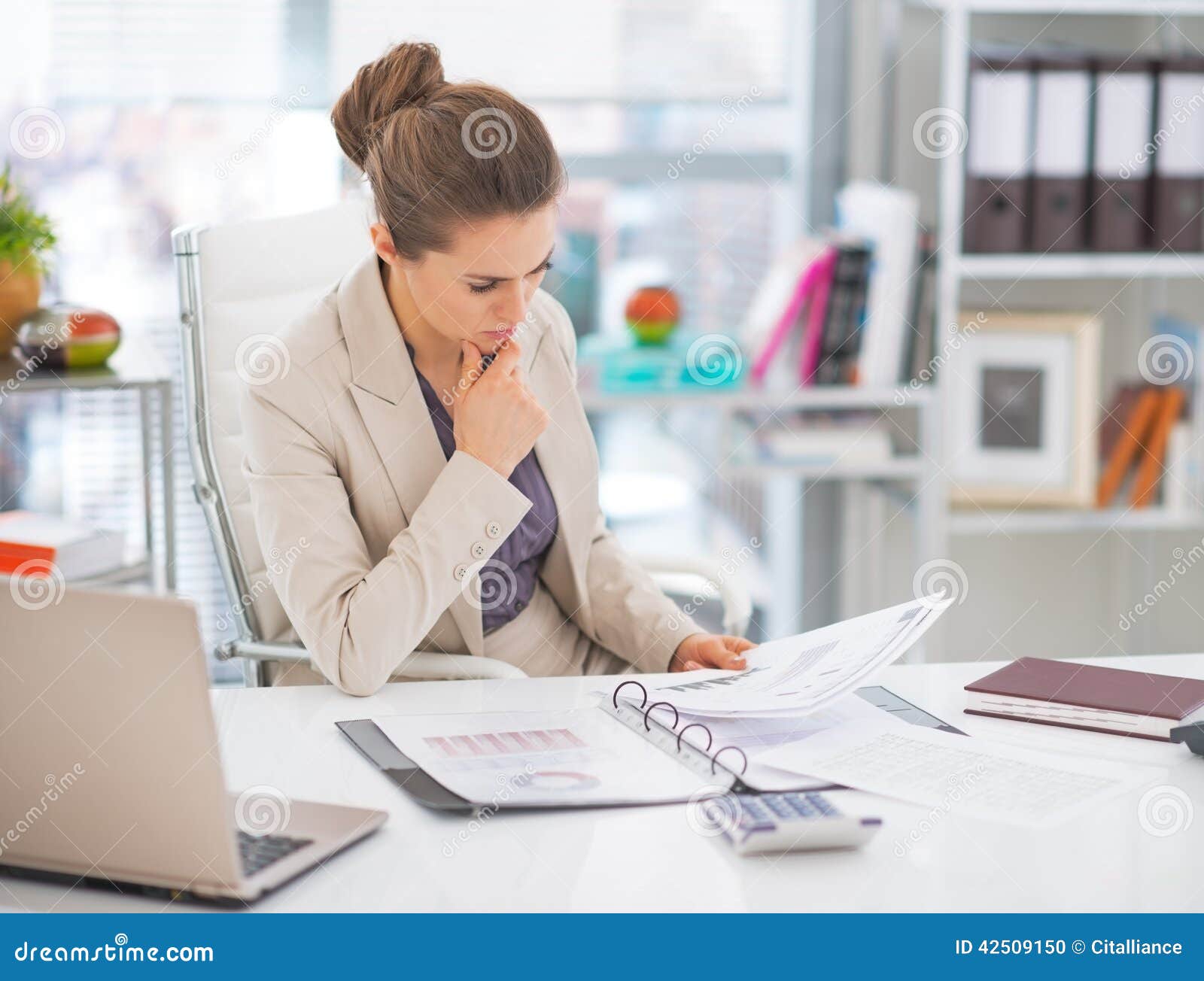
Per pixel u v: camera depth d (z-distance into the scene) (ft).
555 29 9.62
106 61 9.17
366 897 2.94
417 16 9.41
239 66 9.30
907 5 9.53
